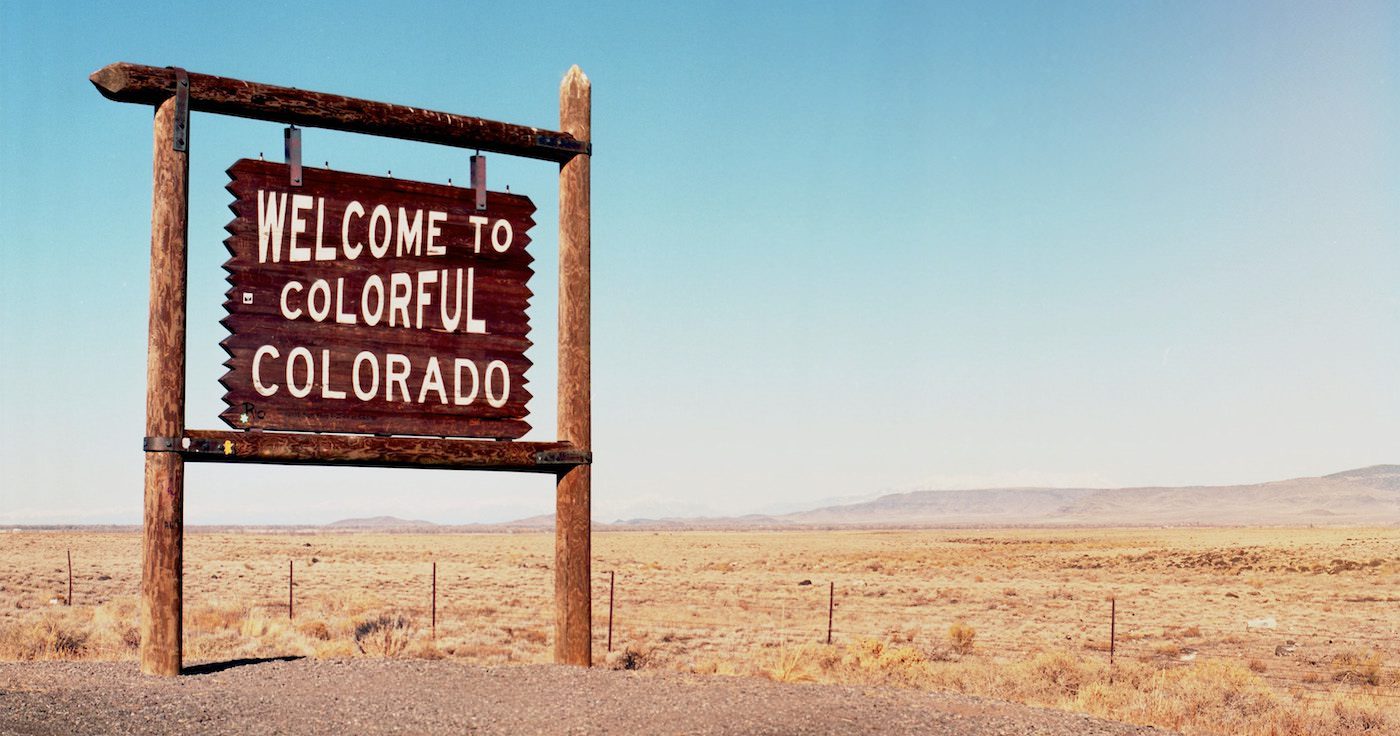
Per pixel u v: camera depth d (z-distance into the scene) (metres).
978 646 33.12
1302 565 80.88
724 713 8.66
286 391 11.03
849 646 26.78
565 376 12.04
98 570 63.31
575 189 12.20
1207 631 39.03
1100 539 177.75
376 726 8.08
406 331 11.59
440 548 128.75
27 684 9.28
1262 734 16.09
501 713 8.56
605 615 41.31
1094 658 29.06
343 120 11.23
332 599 41.91
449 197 11.90
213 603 36.41
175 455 10.43
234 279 10.92
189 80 10.68
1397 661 30.84
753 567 85.81
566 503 11.91
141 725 7.86
